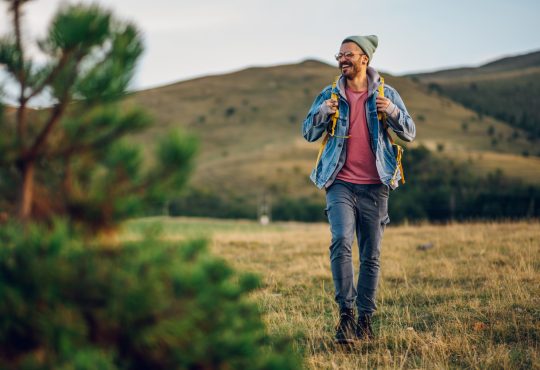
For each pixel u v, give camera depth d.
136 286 2.04
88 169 2.26
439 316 5.53
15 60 2.12
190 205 94.12
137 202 2.15
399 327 5.18
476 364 4.06
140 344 2.10
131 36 2.10
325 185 4.83
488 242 10.34
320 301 6.38
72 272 2.01
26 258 2.01
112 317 2.04
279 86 197.50
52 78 2.11
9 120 2.18
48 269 1.98
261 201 106.94
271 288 7.12
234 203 105.38
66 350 1.96
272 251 10.44
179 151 2.11
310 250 10.48
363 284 4.89
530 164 119.25
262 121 172.38
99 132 2.22
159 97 186.38
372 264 4.89
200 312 2.15
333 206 4.80
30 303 2.00
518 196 52.31
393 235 12.74
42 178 2.24
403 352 4.54
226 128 168.12
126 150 2.21
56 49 2.11
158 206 2.24
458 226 14.37
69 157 2.21
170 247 2.28
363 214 4.84
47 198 2.20
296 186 116.12
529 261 8.05
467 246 10.06
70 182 2.22
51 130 2.14
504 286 6.52
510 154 146.12
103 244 2.19
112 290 2.02
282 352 2.75
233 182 120.69
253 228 28.84
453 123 172.88
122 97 2.17
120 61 2.08
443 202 55.59
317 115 4.77
